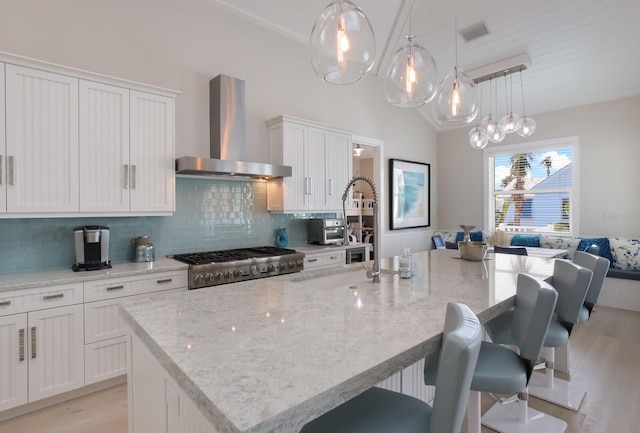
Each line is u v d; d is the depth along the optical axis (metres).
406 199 5.84
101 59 2.79
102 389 2.41
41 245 2.55
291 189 3.66
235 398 0.71
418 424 0.99
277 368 0.86
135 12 2.96
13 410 2.10
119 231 2.90
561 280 1.98
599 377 2.61
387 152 5.47
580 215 5.07
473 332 0.86
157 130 2.78
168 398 1.06
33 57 2.50
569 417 2.12
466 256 2.66
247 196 3.71
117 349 2.40
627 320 3.93
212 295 1.58
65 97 2.36
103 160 2.52
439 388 0.84
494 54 4.27
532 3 3.46
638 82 4.42
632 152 4.64
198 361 0.90
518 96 5.08
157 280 2.57
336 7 1.53
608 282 4.47
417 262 2.60
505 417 2.10
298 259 3.31
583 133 5.04
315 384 0.78
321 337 1.07
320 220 4.03
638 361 2.88
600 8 3.43
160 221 3.12
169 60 3.14
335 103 4.60
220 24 3.47
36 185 2.26
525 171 5.68
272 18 3.71
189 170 2.91
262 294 1.60
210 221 3.44
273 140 3.76
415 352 1.01
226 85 3.29
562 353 2.66
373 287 1.77
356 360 0.90
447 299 1.53
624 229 4.70
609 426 2.03
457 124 2.64
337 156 4.13
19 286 2.04
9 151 2.16
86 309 2.28
